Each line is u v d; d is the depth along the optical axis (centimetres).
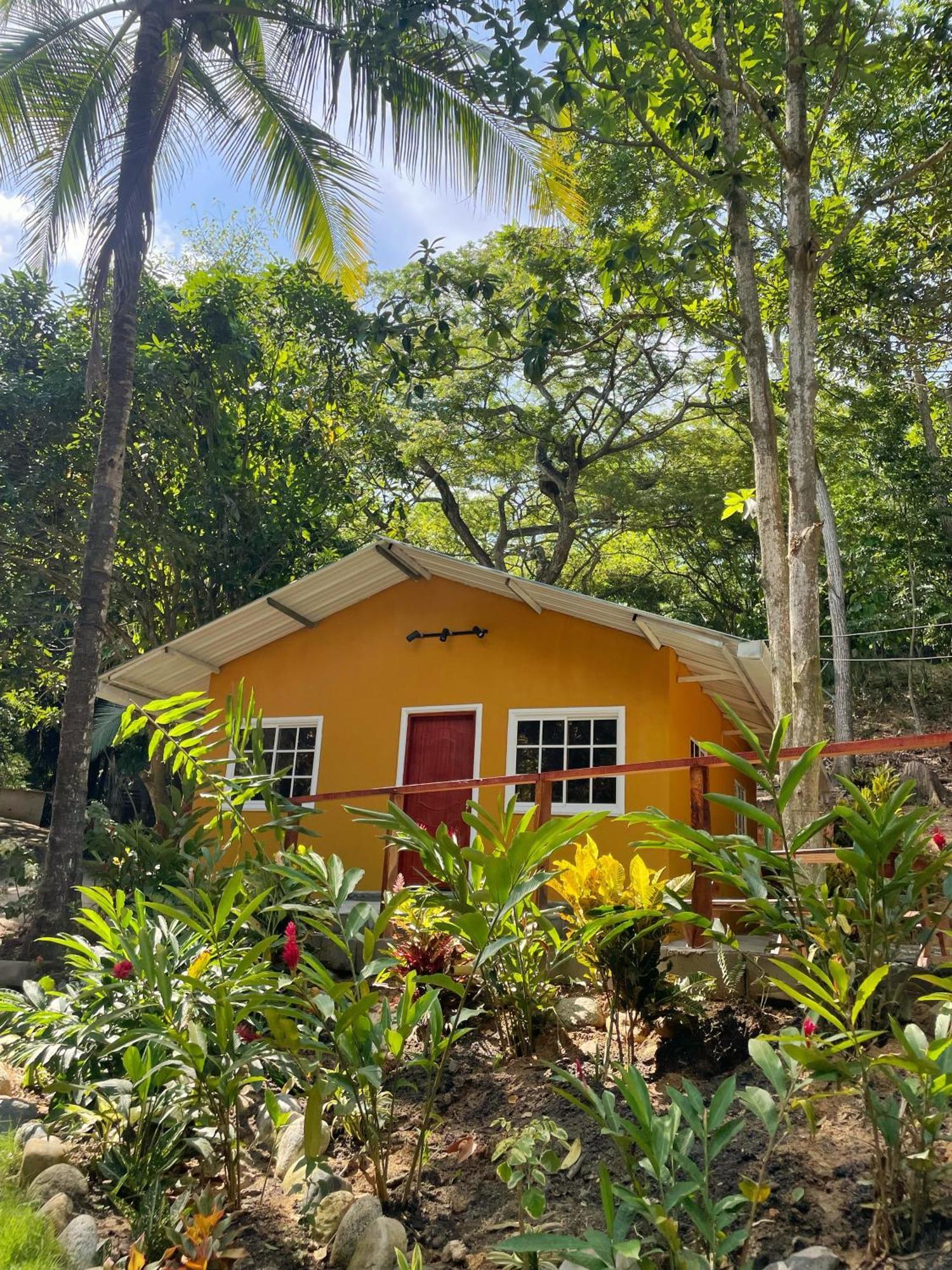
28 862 1263
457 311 1841
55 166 977
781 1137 304
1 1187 348
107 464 834
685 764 534
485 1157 347
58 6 930
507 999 432
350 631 1082
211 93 985
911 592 2055
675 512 2152
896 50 967
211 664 1134
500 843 388
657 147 815
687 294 1336
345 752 1041
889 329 1341
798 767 314
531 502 2427
